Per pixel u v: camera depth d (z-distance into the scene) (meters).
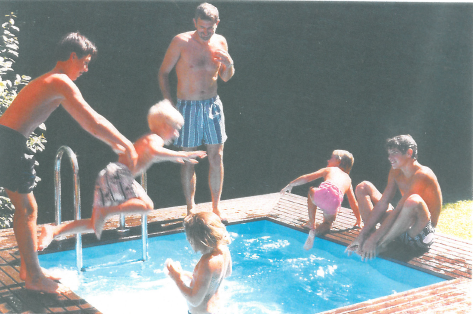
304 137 10.63
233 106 10.46
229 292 4.09
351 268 4.64
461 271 4.22
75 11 9.30
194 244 3.18
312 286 4.24
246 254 4.95
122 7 9.71
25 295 3.63
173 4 10.05
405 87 10.88
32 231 3.66
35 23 8.89
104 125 3.58
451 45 10.76
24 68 8.85
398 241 4.88
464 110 10.73
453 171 9.28
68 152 4.13
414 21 10.73
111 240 4.91
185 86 5.09
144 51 9.95
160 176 9.09
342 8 10.51
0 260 4.26
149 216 5.70
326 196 4.96
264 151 10.12
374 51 10.73
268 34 10.49
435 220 4.73
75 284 4.14
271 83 10.60
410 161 4.62
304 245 4.96
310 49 10.66
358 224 5.48
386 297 3.62
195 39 5.02
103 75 9.69
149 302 3.86
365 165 9.47
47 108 3.56
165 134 4.04
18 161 3.49
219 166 5.41
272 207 6.20
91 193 8.05
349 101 10.77
